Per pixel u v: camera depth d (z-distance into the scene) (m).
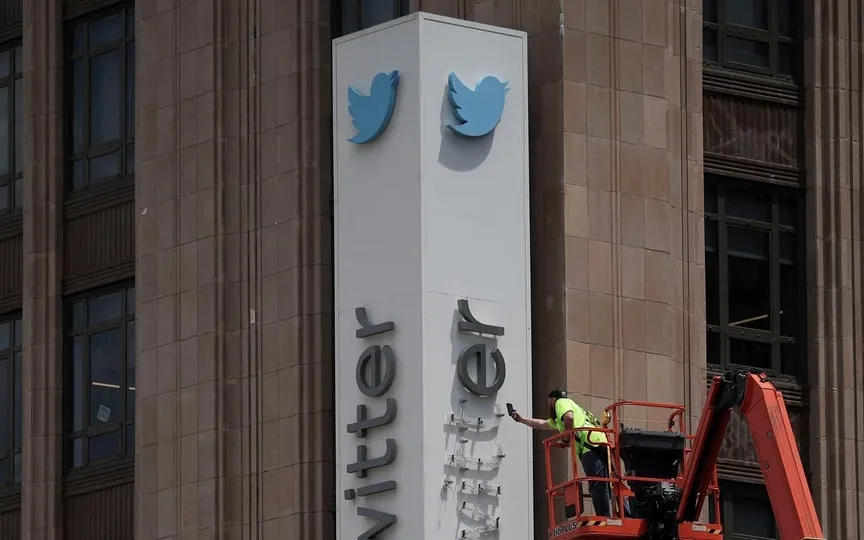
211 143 68.31
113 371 71.25
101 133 72.94
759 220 66.88
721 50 67.19
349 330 62.66
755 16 67.88
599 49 63.88
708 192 66.31
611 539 56.00
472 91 62.50
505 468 61.34
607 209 63.28
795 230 67.31
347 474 62.22
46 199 73.19
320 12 67.62
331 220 66.50
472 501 60.94
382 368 61.88
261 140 67.88
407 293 61.62
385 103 62.66
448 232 61.88
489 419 61.41
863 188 67.56
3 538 72.94
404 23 62.81
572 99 63.19
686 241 64.94
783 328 66.62
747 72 67.38
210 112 68.56
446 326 61.47
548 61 63.50
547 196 63.03
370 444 61.88
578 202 62.91
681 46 65.81
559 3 63.47
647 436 56.50
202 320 67.62
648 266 63.53
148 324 69.00
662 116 64.50
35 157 73.56
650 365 63.06
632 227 63.50
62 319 72.62
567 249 62.47
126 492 70.06
